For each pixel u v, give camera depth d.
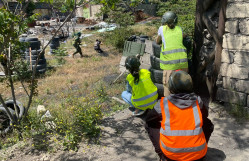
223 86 4.82
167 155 2.47
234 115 4.59
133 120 4.75
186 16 9.99
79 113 4.53
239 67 4.49
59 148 3.90
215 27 4.80
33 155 3.80
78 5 4.79
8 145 4.44
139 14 27.28
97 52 14.41
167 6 20.59
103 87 7.30
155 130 2.88
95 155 3.65
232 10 4.37
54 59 13.27
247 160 3.25
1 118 5.50
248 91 4.46
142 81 4.25
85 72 10.16
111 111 5.60
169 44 4.44
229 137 3.86
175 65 4.39
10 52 4.69
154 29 18.33
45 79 9.33
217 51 4.82
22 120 4.85
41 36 23.25
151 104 4.30
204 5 4.85
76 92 7.48
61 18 32.47
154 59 5.42
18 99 7.34
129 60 4.20
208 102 5.16
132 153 3.62
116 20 20.02
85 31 24.88
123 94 5.05
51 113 5.53
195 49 5.30
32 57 10.14
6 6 4.41
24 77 9.42
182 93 2.38
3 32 3.89
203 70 5.27
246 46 4.34
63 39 21.45
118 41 14.93
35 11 32.81
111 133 4.29
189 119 2.36
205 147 2.48
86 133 4.16
